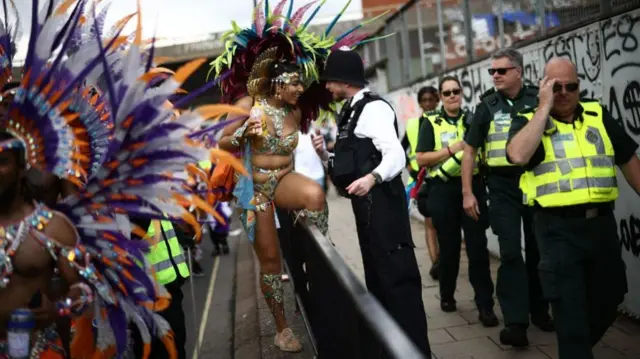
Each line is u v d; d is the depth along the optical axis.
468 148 4.87
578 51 5.32
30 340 2.51
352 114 4.05
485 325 5.09
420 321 3.99
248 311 6.45
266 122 4.48
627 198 4.79
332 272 2.46
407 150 7.18
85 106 2.54
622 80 4.69
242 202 4.45
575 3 5.31
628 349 4.29
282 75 4.46
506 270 4.65
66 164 2.47
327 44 4.67
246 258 9.75
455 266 5.52
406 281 3.99
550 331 4.89
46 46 2.38
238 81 4.68
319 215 4.37
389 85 13.93
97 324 2.67
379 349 1.71
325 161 5.09
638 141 4.56
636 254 4.74
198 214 3.03
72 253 2.46
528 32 6.30
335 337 2.77
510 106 4.79
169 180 2.58
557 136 3.66
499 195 4.73
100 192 2.55
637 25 4.43
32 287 2.50
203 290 7.80
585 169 3.58
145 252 2.72
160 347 3.48
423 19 10.46
